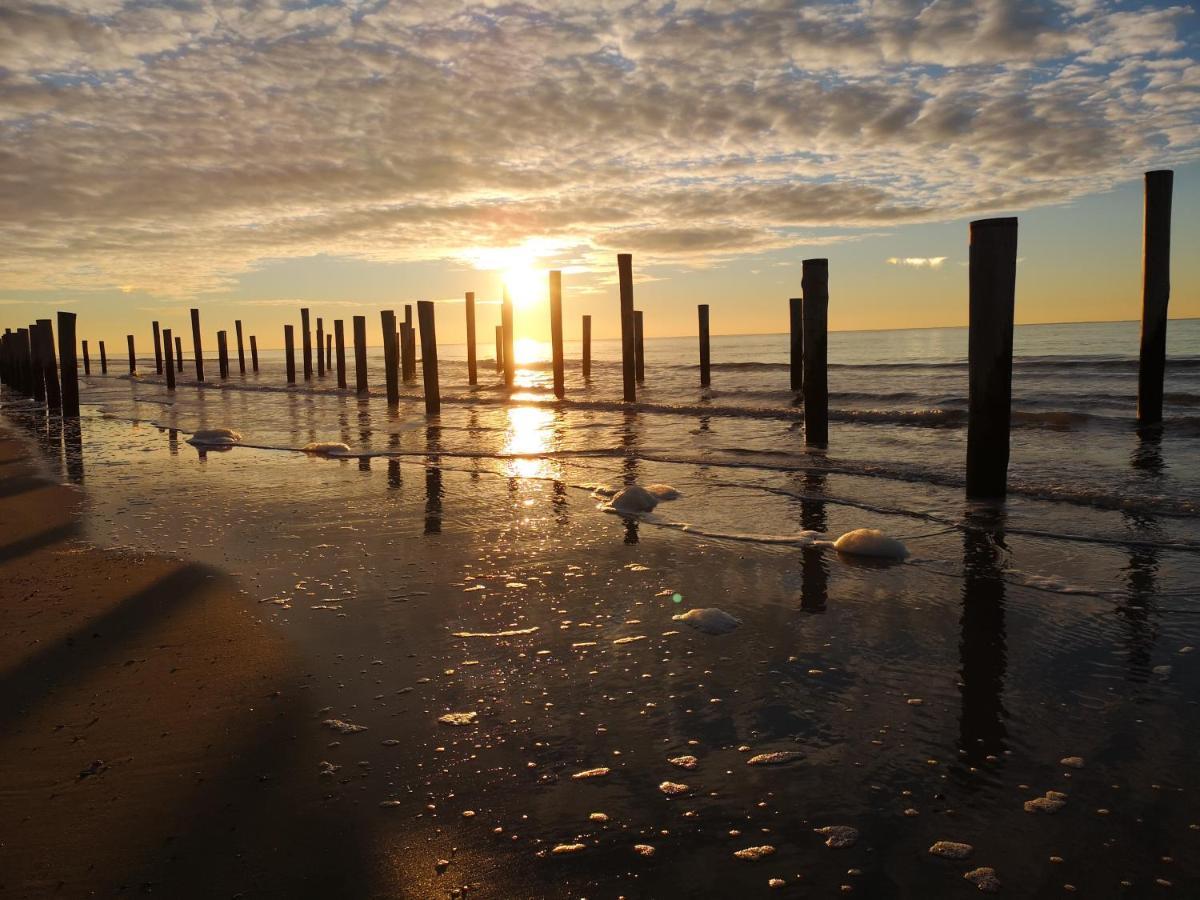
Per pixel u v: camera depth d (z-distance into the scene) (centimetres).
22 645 405
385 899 218
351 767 286
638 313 2539
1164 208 1098
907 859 232
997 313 664
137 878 227
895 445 1054
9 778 280
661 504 726
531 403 1886
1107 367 2347
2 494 845
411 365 2984
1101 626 408
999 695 335
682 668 369
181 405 2144
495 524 659
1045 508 668
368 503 752
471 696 342
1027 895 215
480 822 253
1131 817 248
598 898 217
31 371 2920
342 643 403
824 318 1037
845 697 338
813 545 575
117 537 635
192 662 381
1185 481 754
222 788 273
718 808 259
